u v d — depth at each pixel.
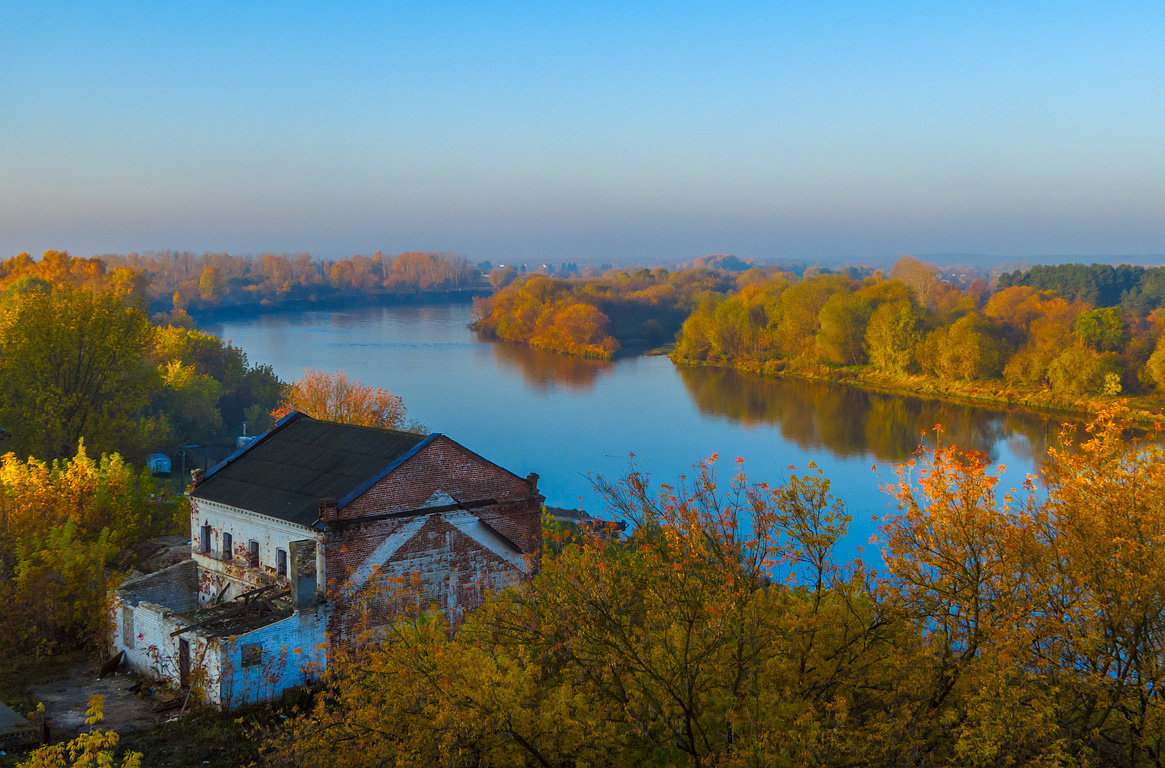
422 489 34.12
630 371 161.62
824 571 20.69
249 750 25.97
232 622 30.44
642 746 18.30
